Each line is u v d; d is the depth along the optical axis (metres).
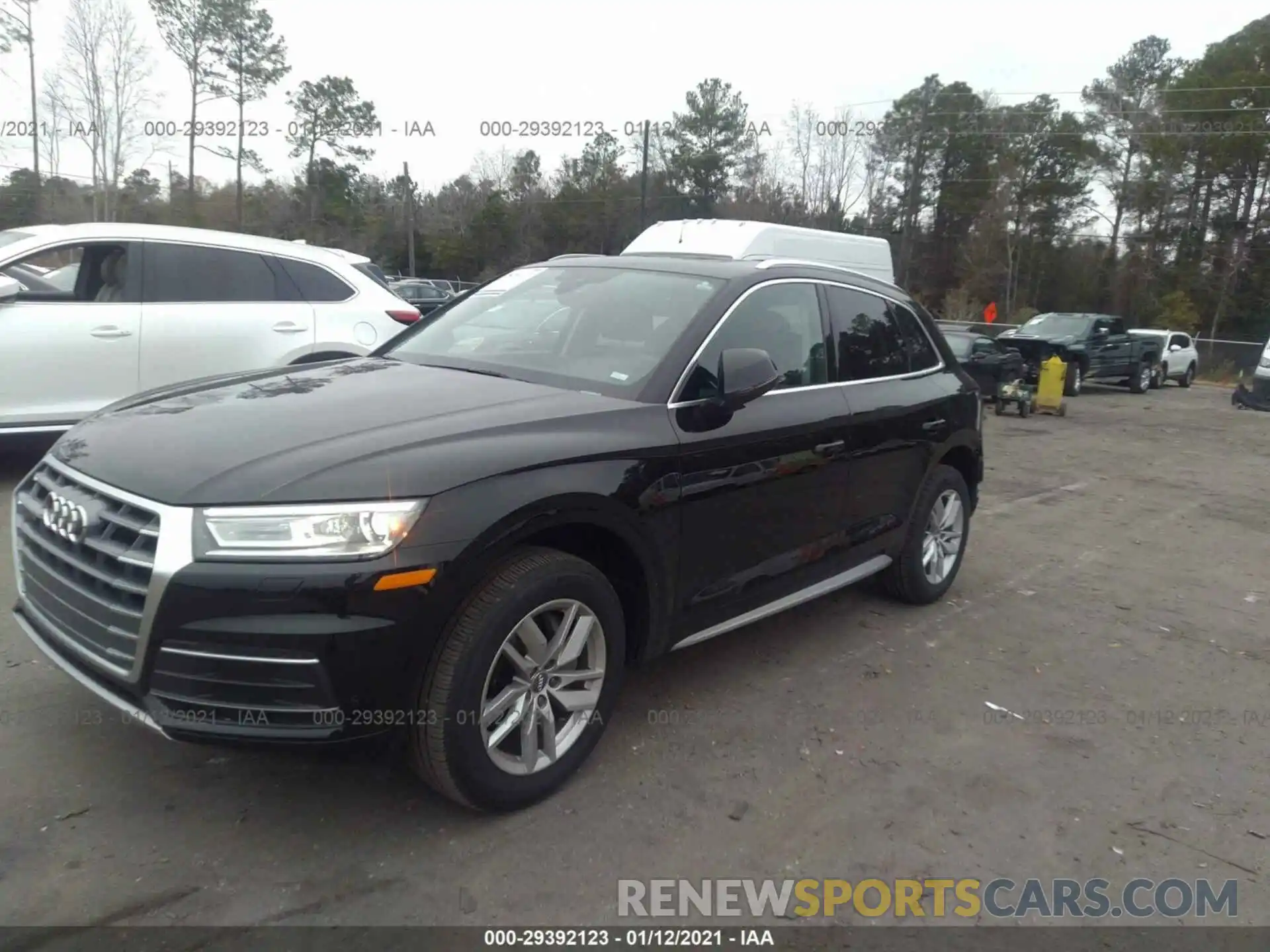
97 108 37.03
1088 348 21.64
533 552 3.02
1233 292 51.78
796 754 3.64
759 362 3.52
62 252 6.48
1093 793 3.50
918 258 60.56
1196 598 6.06
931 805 3.34
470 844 2.93
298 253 7.50
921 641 4.92
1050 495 9.39
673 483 3.41
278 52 42.00
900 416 4.74
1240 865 3.10
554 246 47.91
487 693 2.98
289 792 3.15
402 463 2.76
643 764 3.48
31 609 3.09
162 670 2.59
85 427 3.26
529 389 3.51
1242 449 13.94
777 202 43.50
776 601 4.14
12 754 3.27
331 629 2.56
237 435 2.92
